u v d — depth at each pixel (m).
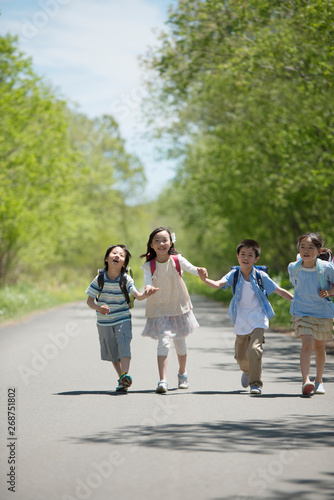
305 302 26.53
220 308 94.31
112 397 25.41
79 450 17.42
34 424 20.61
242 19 66.62
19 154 87.75
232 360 36.91
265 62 69.19
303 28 60.59
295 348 43.28
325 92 69.06
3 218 86.62
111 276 27.62
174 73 77.50
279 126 87.19
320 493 13.92
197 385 28.38
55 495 13.88
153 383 28.97
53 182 95.44
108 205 174.62
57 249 127.50
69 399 24.98
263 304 26.62
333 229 84.25
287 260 119.81
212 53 73.12
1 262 103.31
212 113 107.75
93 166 156.88
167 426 20.25
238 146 98.31
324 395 25.88
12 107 86.25
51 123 92.81
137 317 76.88
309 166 77.62
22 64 85.81
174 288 27.12
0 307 73.31
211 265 187.12
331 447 17.72
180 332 27.16
